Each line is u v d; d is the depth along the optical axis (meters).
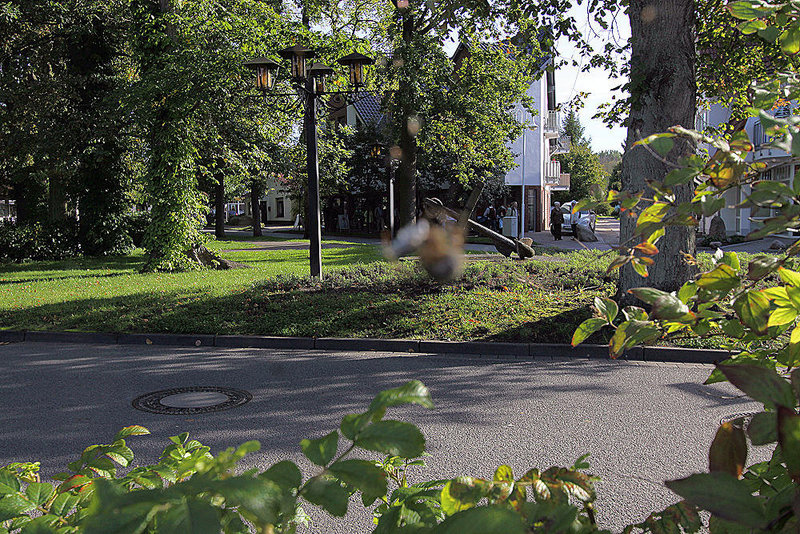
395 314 10.71
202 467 1.13
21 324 11.00
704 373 7.81
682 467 4.77
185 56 17.78
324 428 5.79
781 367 1.56
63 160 24.17
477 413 6.20
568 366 8.32
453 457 5.02
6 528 1.27
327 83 14.98
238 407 6.48
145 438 5.55
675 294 1.43
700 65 12.82
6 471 1.40
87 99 24.62
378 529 1.25
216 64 18.08
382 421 1.03
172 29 18.62
